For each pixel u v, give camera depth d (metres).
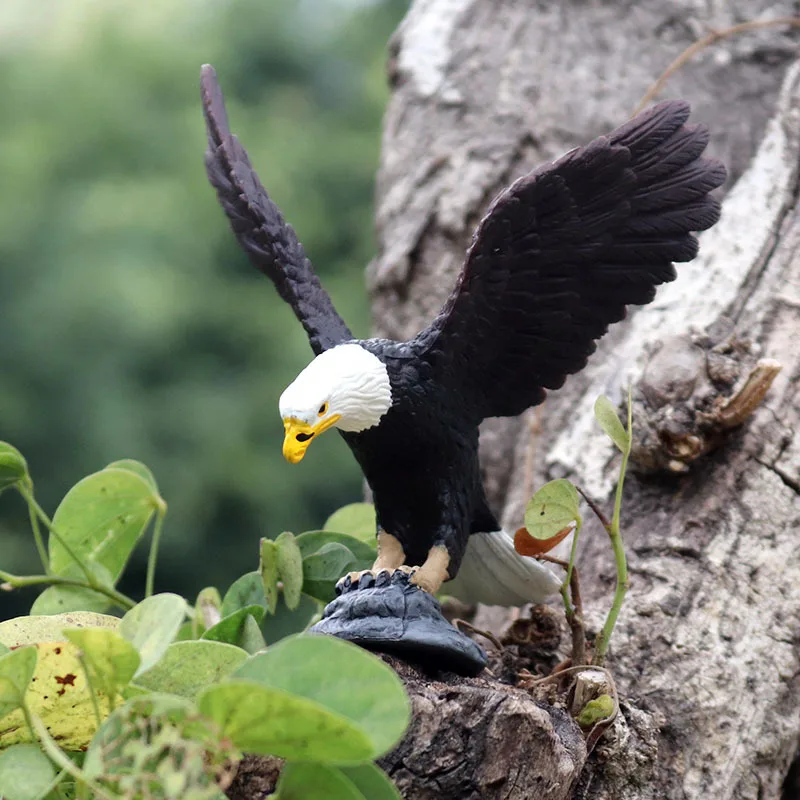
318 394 2.87
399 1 18.91
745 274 4.68
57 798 2.61
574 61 5.91
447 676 3.01
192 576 13.69
